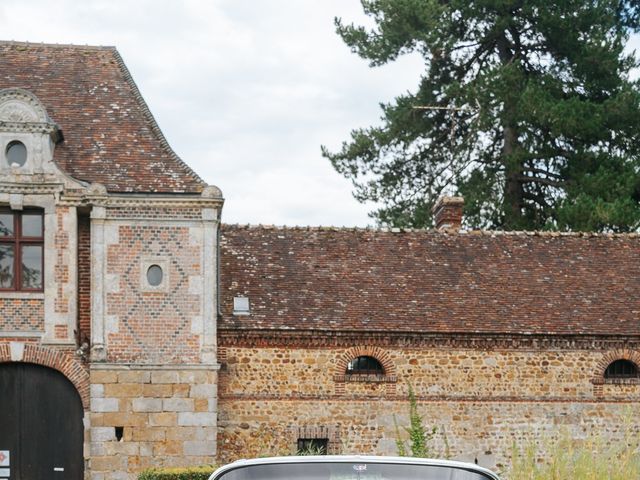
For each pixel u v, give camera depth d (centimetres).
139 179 2442
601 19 4231
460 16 4272
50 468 2362
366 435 2566
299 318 2581
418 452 2353
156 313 2403
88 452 2355
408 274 2794
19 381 2373
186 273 2420
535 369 2652
